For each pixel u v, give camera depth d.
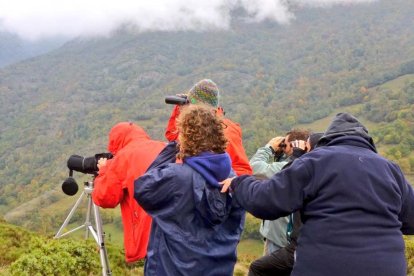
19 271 5.98
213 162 3.30
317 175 2.91
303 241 2.93
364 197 2.82
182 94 4.46
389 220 2.84
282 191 2.92
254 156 4.83
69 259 6.30
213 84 4.15
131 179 3.94
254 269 4.55
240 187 3.14
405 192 3.06
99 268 6.58
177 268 3.16
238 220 3.45
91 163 4.61
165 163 3.52
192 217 3.24
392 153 116.75
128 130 4.46
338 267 2.74
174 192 3.22
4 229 9.38
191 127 3.34
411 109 157.12
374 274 2.70
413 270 7.66
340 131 3.14
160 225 3.23
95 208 4.81
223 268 3.30
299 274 2.89
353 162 2.92
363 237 2.76
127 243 4.05
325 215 2.85
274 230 4.74
